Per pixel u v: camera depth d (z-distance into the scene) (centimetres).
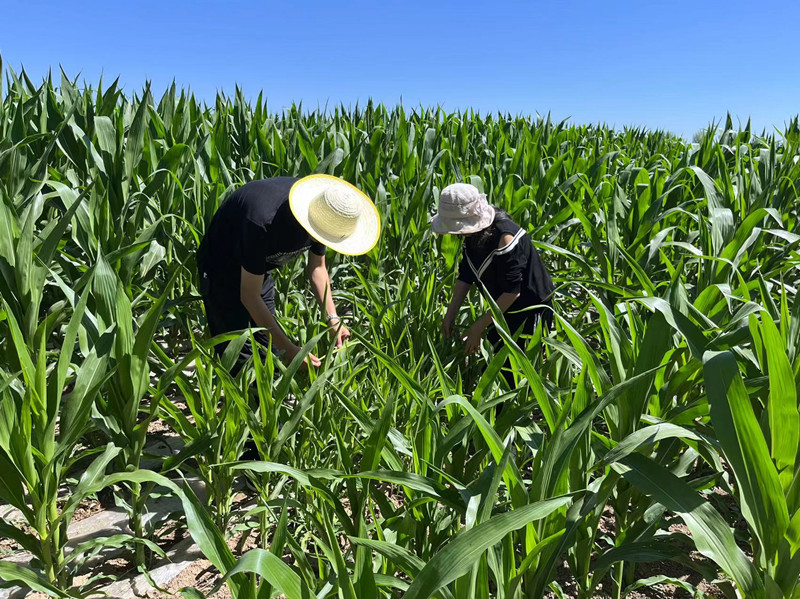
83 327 231
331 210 279
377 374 301
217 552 143
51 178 378
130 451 225
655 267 416
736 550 143
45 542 195
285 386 223
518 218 476
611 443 180
